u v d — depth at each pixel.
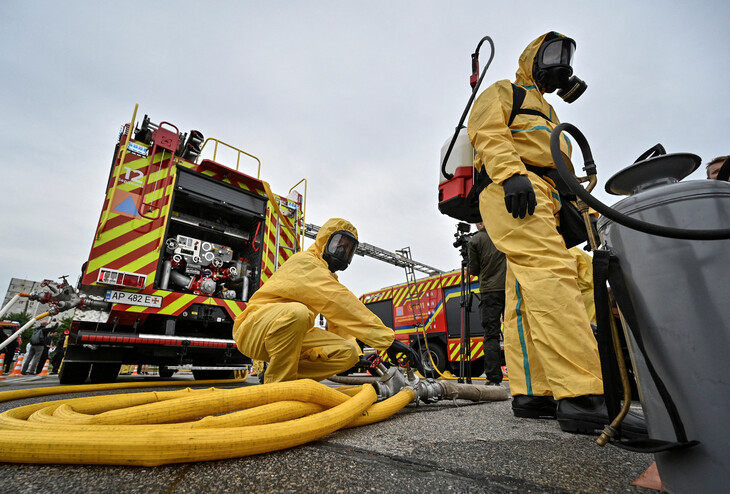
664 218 0.78
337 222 2.58
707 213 0.75
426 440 1.30
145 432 0.97
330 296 2.14
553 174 1.91
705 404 0.68
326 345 2.39
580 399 1.41
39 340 9.07
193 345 3.79
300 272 2.22
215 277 4.47
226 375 5.15
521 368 1.82
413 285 8.65
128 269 3.74
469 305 4.57
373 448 1.18
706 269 0.73
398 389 2.17
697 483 0.68
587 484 0.85
